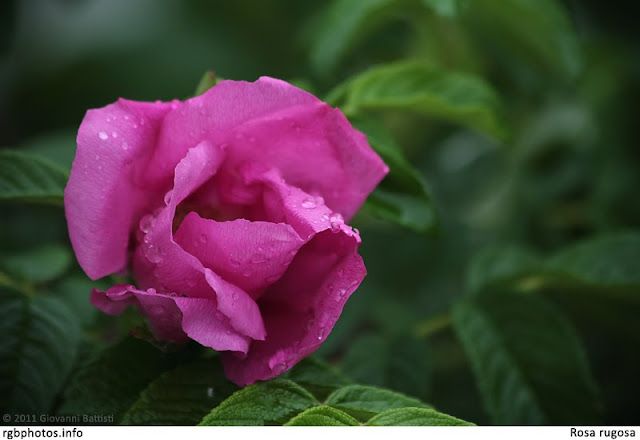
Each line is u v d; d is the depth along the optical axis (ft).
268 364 1.39
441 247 1.89
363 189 1.43
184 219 1.38
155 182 1.39
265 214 1.41
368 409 1.38
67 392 1.40
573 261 1.65
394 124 1.94
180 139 1.39
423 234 1.50
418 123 1.95
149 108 1.39
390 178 1.51
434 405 1.82
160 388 1.39
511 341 1.57
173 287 1.37
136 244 1.40
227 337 1.36
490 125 1.62
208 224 1.36
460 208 1.99
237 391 1.38
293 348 1.39
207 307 1.36
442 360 1.85
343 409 1.38
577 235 1.97
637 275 1.63
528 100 1.97
